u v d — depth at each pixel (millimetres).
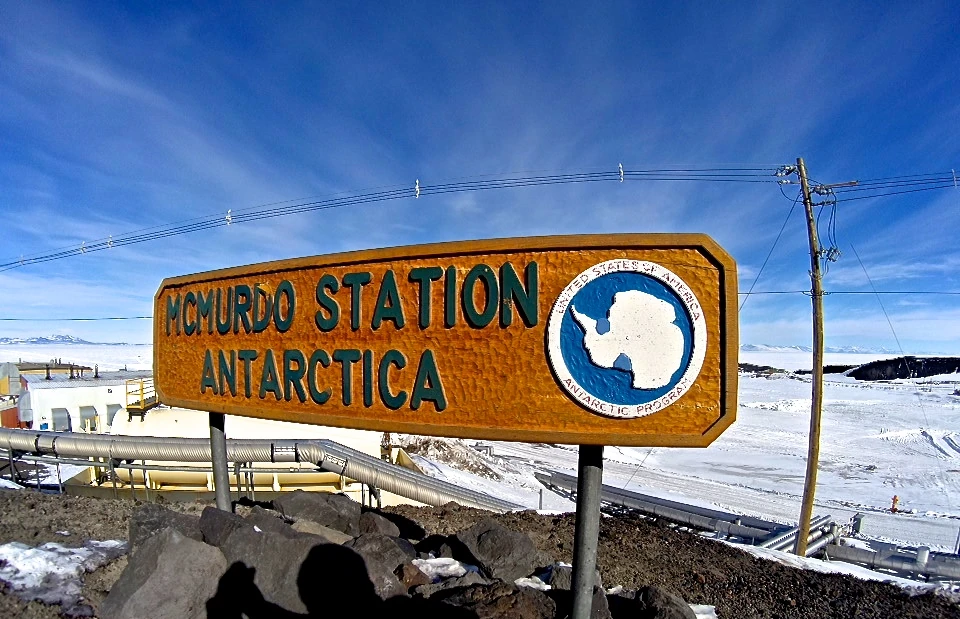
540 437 2521
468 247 2727
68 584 3412
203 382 3816
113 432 10594
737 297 2328
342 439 11305
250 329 3549
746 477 21203
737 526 10773
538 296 2604
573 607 2545
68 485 9117
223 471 4215
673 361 2389
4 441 7777
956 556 10055
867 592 5000
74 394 19484
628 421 2436
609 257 2510
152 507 3982
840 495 18703
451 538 4812
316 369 3205
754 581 5109
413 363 2873
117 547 4109
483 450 24078
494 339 2680
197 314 3912
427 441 20969
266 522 3838
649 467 22422
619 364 2432
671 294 2424
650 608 3586
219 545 3611
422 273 2863
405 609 3154
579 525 2568
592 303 2502
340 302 3154
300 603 3047
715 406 2346
